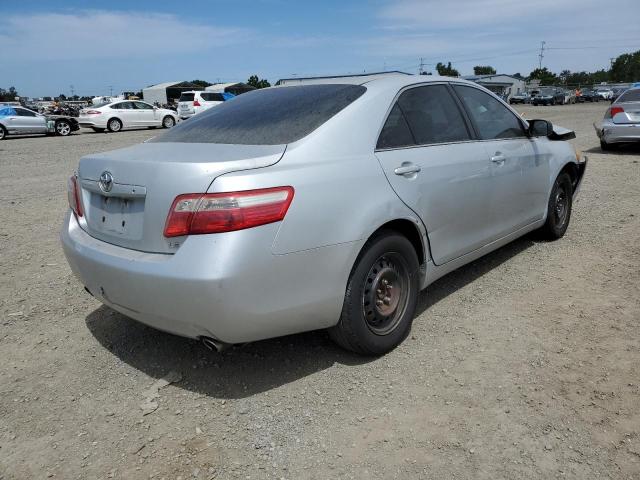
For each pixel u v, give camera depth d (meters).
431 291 4.15
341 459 2.37
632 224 5.70
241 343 2.62
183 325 2.56
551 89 56.22
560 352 3.16
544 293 4.02
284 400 2.81
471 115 3.97
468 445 2.42
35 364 3.23
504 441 2.44
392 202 3.02
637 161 10.09
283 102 3.37
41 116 23.97
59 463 2.40
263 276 2.49
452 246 3.63
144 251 2.64
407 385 2.90
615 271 4.38
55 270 4.80
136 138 20.78
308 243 2.62
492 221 4.05
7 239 5.77
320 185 2.69
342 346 3.14
